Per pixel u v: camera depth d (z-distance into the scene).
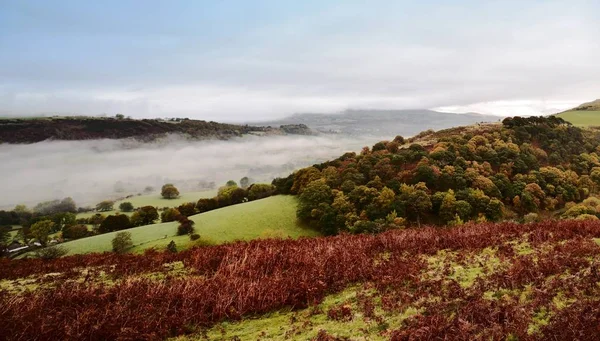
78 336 10.24
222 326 10.96
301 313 11.26
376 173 86.50
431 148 105.94
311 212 72.25
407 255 15.66
